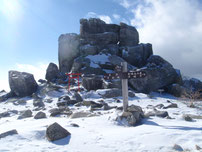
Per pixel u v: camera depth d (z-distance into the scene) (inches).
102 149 201.5
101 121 337.4
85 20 1712.6
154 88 1145.4
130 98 848.9
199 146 191.6
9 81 1128.8
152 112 392.5
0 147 200.5
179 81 1240.2
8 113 581.0
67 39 1619.1
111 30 1759.4
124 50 1555.1
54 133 236.7
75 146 214.1
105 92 904.3
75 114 418.3
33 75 1166.3
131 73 366.0
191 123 310.5
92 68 1288.1
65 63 1593.3
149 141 215.6
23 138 232.8
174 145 193.3
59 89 1030.4
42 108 674.2
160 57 1414.9
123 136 238.8
